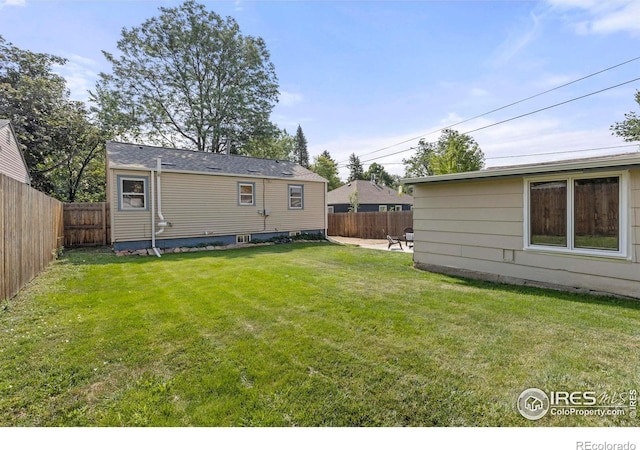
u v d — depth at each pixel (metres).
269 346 2.90
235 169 12.36
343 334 3.16
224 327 3.36
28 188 5.14
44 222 6.45
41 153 14.77
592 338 3.01
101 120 17.08
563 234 4.82
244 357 2.69
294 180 13.44
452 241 6.29
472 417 1.94
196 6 17.52
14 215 4.38
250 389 2.23
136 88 17.67
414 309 3.92
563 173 4.76
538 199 5.09
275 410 2.01
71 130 15.74
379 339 3.03
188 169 10.79
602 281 4.47
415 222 7.00
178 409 2.03
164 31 17.20
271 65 19.41
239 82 18.88
